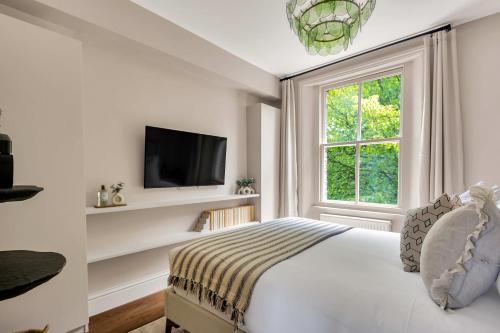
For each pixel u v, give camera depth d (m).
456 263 0.94
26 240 1.58
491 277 0.94
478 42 2.43
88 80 2.19
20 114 1.56
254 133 3.65
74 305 1.77
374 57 3.11
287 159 3.73
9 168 0.81
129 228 2.49
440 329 0.84
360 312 0.98
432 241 1.05
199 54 2.75
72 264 1.76
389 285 1.12
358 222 3.16
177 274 1.65
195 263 1.57
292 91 3.73
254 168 3.65
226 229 3.11
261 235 1.96
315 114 3.80
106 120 2.31
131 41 2.23
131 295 2.43
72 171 1.77
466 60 2.49
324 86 3.74
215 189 3.31
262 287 1.24
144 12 2.27
